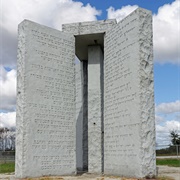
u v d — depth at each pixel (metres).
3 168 18.94
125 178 11.61
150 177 11.27
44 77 13.61
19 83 13.14
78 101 19.33
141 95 11.68
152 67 12.16
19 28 13.65
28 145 12.60
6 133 51.25
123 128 12.56
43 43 13.82
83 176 13.34
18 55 13.50
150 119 11.69
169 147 32.22
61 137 13.80
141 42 12.05
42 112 13.30
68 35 14.89
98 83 16.19
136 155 11.54
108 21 15.02
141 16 12.26
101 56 16.88
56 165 13.39
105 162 13.79
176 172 14.40
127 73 12.62
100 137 15.52
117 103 13.20
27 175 12.38
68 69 14.62
